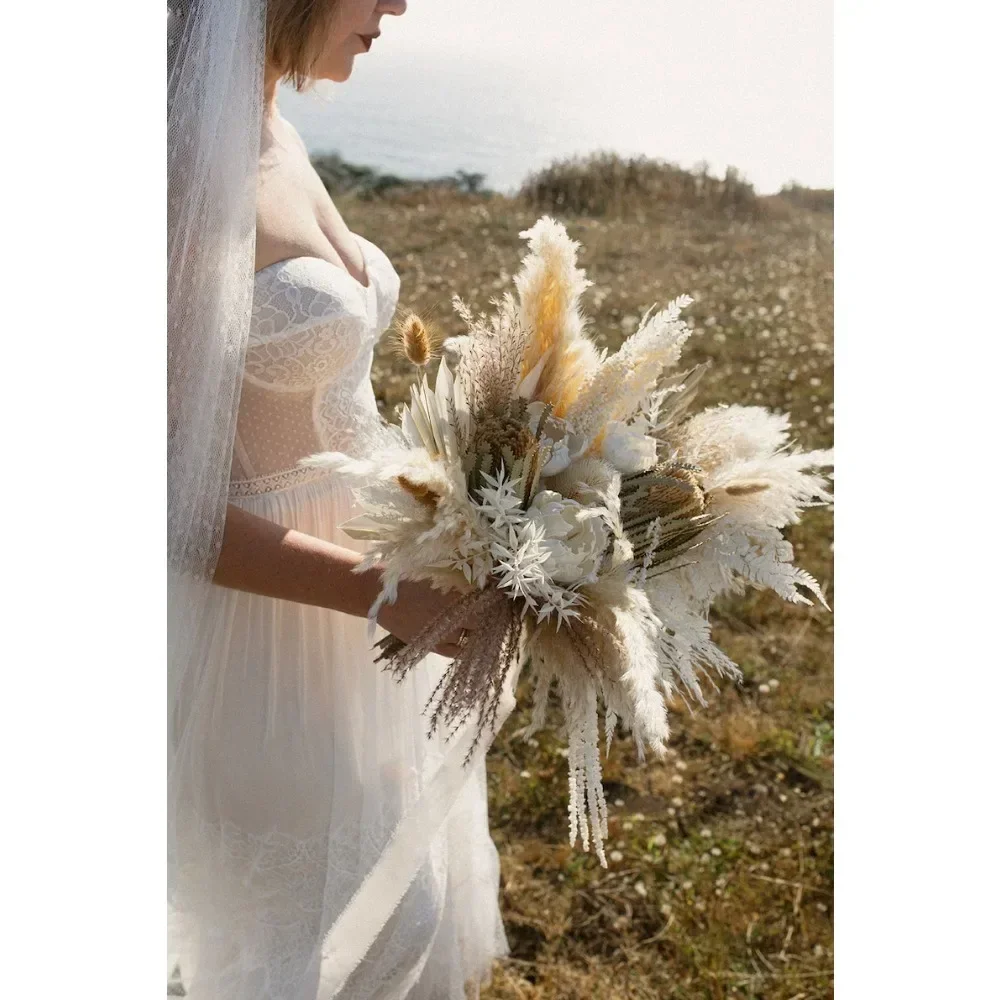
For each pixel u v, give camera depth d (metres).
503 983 2.55
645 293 4.86
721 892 2.77
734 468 1.64
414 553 1.48
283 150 1.71
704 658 1.67
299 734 1.71
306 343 1.59
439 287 4.77
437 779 1.66
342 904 1.73
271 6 1.61
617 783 3.06
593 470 1.57
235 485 1.67
